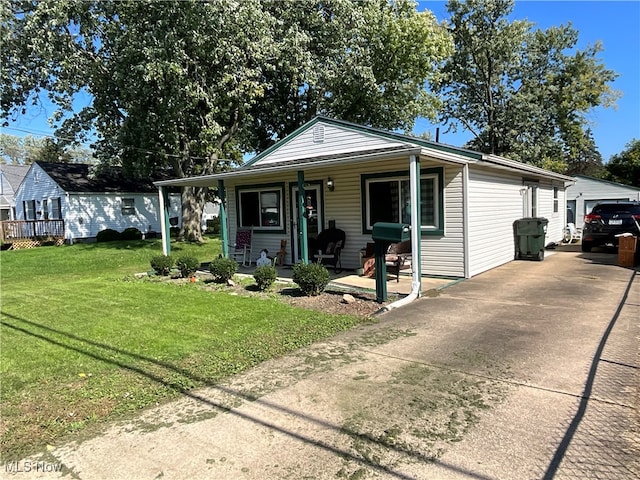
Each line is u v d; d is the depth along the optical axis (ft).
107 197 78.89
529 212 41.98
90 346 16.87
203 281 32.12
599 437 8.91
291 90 67.77
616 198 74.02
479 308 20.39
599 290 23.45
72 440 9.80
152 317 21.29
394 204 31.99
